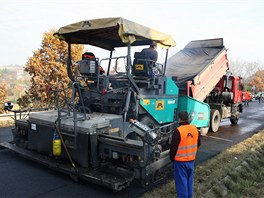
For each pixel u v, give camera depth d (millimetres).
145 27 5578
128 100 5340
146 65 6012
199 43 10500
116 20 5020
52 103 14242
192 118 8141
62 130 5117
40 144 5652
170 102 7020
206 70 9094
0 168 5488
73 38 6484
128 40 5121
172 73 9188
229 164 5848
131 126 4520
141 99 5793
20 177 5043
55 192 4434
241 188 4793
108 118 5215
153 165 4531
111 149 4734
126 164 4734
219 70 10062
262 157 6727
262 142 8164
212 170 5527
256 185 5016
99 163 4902
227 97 11609
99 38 6926
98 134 4895
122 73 6098
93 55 6434
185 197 3857
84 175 4551
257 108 22938
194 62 9617
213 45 10180
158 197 4266
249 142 8203
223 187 4797
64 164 5098
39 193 4375
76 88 6324
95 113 5941
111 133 5145
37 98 14766
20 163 5820
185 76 8742
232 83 12172
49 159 5375
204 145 8078
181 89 8242
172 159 3904
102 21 5234
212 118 10219
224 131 10797
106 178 4371
